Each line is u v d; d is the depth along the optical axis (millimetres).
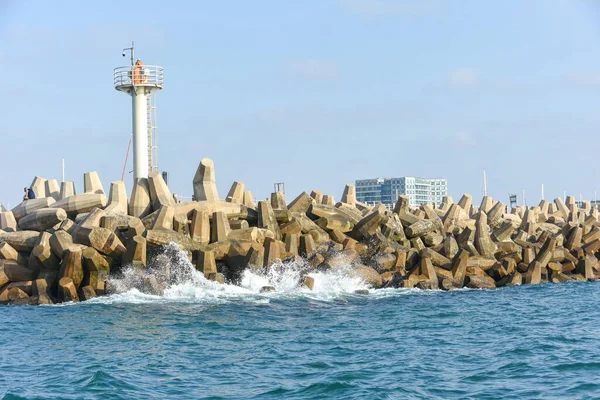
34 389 20984
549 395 20359
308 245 38312
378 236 40531
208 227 36812
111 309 31469
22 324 28938
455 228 46219
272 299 33875
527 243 45250
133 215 39125
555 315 32094
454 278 39500
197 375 22391
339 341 26797
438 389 20984
